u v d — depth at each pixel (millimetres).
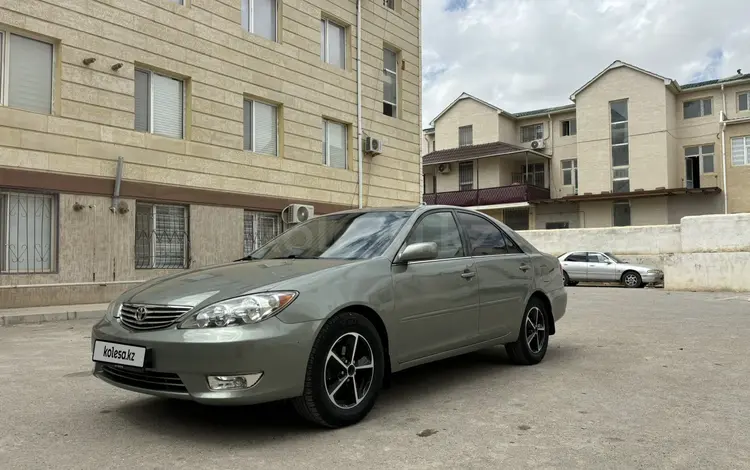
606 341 7137
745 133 28453
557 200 31047
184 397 3346
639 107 30391
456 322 4727
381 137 18703
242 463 3160
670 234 20141
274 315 3430
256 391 3332
